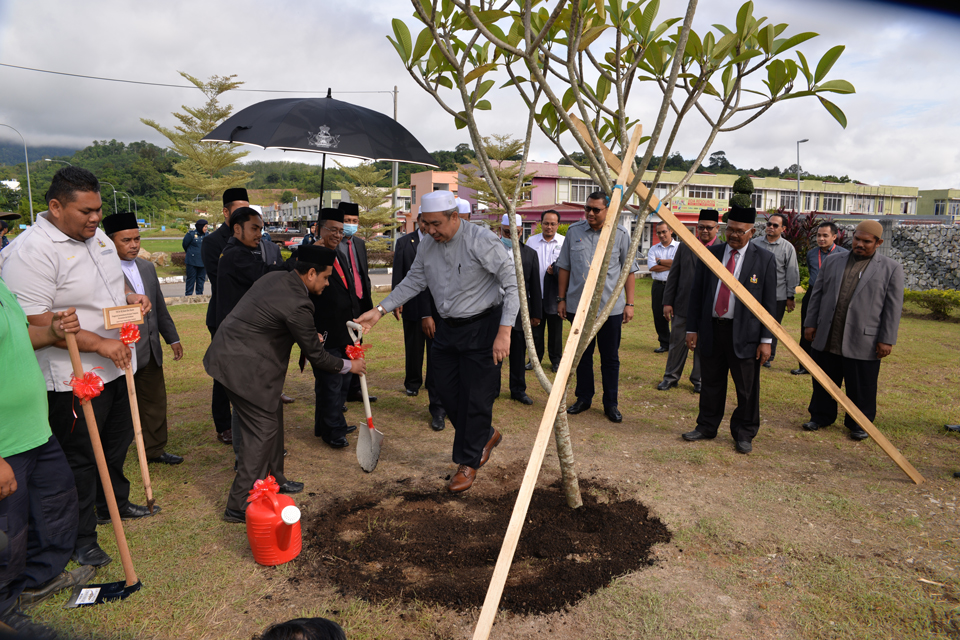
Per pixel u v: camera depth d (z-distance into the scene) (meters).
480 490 3.70
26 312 2.43
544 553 2.88
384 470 4.04
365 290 5.30
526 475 2.22
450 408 3.79
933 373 6.79
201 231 14.64
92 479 2.76
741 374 4.28
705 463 4.13
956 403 5.52
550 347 7.18
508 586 2.60
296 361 7.76
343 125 4.31
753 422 4.37
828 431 4.86
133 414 2.97
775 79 2.86
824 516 3.30
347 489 3.71
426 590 2.57
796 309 12.33
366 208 28.81
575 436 4.73
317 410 4.64
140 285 3.77
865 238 4.52
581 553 2.91
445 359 3.76
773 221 6.77
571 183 40.09
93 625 2.31
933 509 3.37
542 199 39.53
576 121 3.30
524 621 2.38
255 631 2.30
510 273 3.57
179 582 2.63
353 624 2.35
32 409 2.19
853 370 4.63
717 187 49.53
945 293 11.98
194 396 5.77
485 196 29.25
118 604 2.45
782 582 2.65
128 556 2.54
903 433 4.70
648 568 2.78
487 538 3.05
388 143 4.46
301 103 4.42
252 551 2.84
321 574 2.72
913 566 2.76
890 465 4.08
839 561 2.81
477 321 3.62
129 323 2.72
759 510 3.38
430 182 41.34
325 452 4.39
